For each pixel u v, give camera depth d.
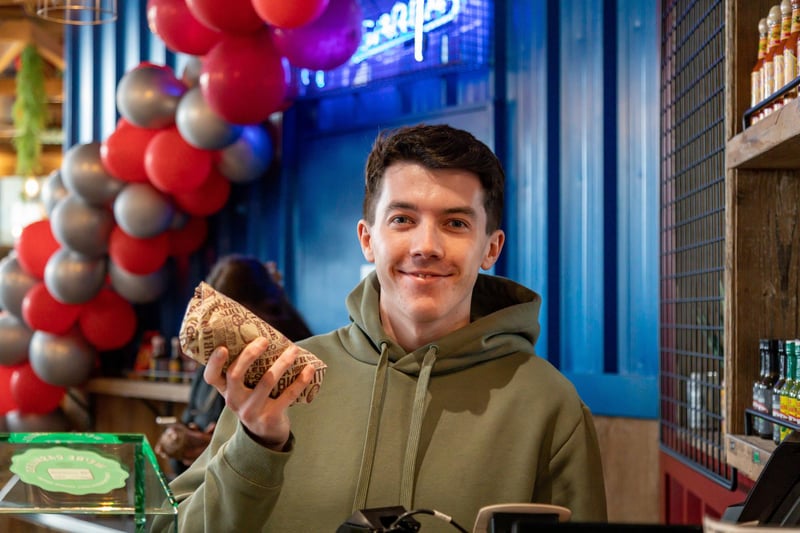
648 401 3.40
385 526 1.04
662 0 2.79
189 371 5.13
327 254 4.82
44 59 6.63
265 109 3.81
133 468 1.09
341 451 1.40
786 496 0.99
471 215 1.34
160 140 4.19
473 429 1.40
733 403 1.73
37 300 4.71
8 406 5.01
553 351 3.74
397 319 1.47
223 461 1.23
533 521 0.93
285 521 1.37
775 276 1.74
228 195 4.82
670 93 2.71
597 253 3.62
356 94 4.66
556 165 3.79
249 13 3.60
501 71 3.99
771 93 1.61
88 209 4.51
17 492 1.09
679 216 2.61
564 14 3.78
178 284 5.42
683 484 2.52
